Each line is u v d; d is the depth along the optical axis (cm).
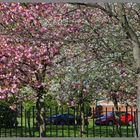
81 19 1692
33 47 1848
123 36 1474
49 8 1836
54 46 1791
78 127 2355
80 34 1658
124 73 1702
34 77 1912
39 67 1850
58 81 1845
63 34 1706
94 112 1959
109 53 1426
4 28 1923
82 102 1983
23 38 1780
